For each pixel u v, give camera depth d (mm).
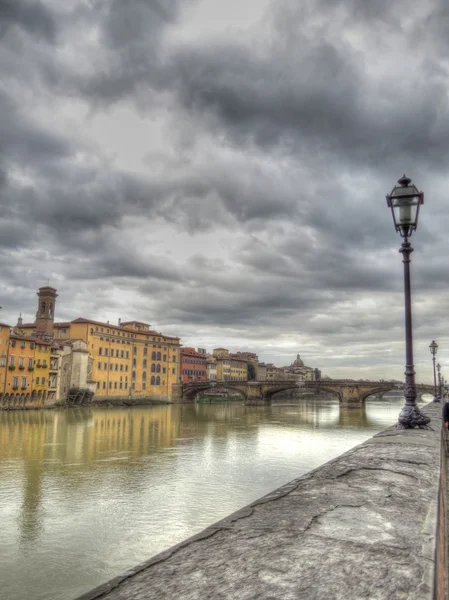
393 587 2174
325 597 2062
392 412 118000
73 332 125438
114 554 21625
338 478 4816
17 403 99125
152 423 82312
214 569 2402
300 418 97188
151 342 147625
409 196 11391
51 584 18594
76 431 66250
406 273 11867
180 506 29031
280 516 3373
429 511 3570
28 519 26328
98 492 32125
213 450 51531
